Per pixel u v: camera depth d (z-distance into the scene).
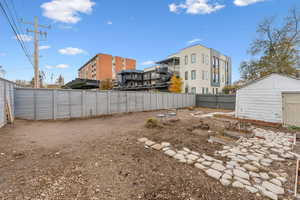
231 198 2.07
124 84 32.84
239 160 3.43
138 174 2.66
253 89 8.33
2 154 3.28
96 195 2.03
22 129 5.74
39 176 2.46
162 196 2.06
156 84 27.33
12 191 2.04
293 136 5.61
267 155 3.77
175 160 3.36
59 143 4.31
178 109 16.41
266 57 14.79
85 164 2.97
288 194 2.22
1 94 5.61
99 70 44.97
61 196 1.98
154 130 6.22
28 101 7.83
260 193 2.21
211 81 25.58
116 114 11.58
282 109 7.20
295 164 3.27
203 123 7.65
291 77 6.96
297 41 12.98
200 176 2.66
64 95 9.06
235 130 6.17
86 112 10.02
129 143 4.46
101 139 4.83
